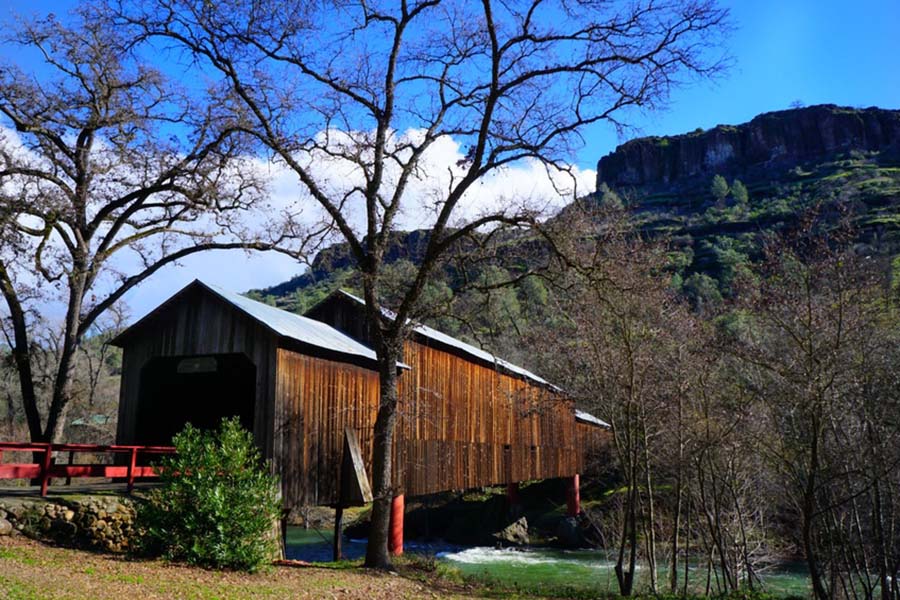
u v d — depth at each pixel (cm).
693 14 1356
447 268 1627
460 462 2478
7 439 3528
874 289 1363
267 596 980
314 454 1708
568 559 2822
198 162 1958
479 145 1462
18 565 935
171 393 1986
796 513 2228
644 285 1645
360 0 1517
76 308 1914
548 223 1459
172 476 1206
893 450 1376
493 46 1432
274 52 1530
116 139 2009
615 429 1803
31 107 1855
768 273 1400
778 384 1453
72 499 1215
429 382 2302
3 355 2225
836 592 1697
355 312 2172
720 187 11512
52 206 1819
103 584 894
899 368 1326
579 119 1483
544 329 1991
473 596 1320
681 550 2608
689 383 1762
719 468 1939
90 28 1827
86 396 3444
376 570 1420
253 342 1647
